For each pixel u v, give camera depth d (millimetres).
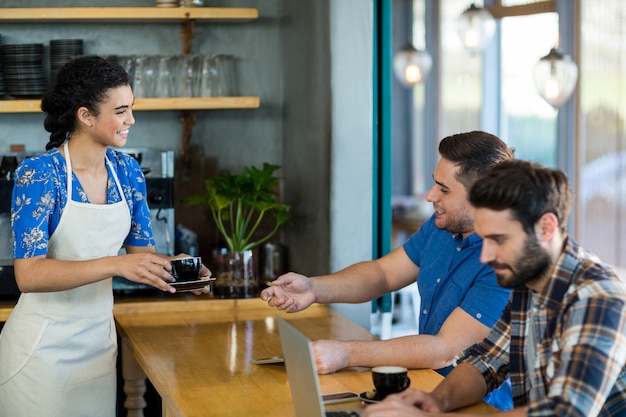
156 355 2848
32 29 4145
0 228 3617
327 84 3684
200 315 3486
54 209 2891
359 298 3043
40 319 2939
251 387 2471
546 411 1751
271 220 4383
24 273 2746
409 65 7965
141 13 3959
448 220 2637
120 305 3514
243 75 4391
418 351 2566
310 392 1976
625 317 1779
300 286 2932
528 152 8695
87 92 2820
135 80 3941
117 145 2904
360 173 3723
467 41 6328
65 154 2930
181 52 4285
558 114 7922
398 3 10789
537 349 1949
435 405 2082
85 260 2893
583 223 7645
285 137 4375
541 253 1847
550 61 5578
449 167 2598
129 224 3084
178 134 4320
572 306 1824
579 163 7672
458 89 10000
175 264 2844
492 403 2645
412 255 3059
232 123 4387
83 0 4207
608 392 1784
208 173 4375
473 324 2576
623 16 7031
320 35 3750
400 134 11180
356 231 3742
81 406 3031
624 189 7148
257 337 3098
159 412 4098
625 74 7047
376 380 2223
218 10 4043
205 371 2648
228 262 3666
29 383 2947
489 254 1869
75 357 2992
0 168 3764
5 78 3893
